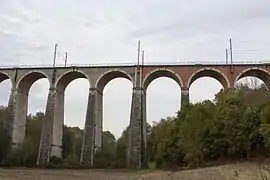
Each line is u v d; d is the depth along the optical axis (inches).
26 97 2529.5
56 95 2388.0
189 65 2282.2
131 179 1418.6
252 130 1535.4
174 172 1641.2
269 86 2204.7
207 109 1862.7
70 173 1763.0
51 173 1749.5
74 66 2383.1
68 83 2516.0
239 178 1198.3
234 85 2204.7
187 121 1919.3
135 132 2234.3
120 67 2353.6
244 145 1551.4
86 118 2285.9
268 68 2198.6
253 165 1386.6
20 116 2453.2
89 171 1948.8
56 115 2389.3
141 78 2316.7
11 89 2417.6
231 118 1617.9
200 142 1777.8
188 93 2241.6
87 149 2242.9
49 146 2294.5
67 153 2901.1
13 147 2374.5
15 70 2439.7
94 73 2365.9
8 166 2310.5
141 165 2191.2
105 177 1509.6
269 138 1369.3
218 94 2030.0
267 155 1488.7
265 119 1462.8
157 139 2509.8
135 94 2294.5
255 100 1723.7
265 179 1074.1
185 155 1940.2
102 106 2474.2
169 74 2348.7
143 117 2292.1
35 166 2316.7
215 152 1706.4
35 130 2893.7
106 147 2623.0
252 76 2245.3
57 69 2404.0
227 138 1638.8
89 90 2343.8
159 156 2220.7
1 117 2372.0
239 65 2229.3
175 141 2112.5
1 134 2338.8
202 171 1489.9
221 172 1381.6
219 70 2237.9
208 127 1760.6
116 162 2289.6
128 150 2252.7
